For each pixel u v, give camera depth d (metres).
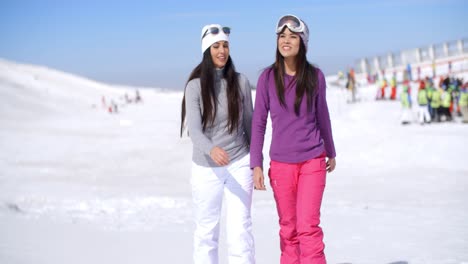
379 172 14.77
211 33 4.02
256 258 5.46
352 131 20.52
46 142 24.56
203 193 4.12
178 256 5.49
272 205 9.67
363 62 57.47
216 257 4.26
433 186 11.95
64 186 13.08
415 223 7.45
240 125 4.13
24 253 5.45
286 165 3.94
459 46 48.22
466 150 16.17
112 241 6.25
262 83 3.97
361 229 7.06
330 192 11.68
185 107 4.17
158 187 13.39
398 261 5.21
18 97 60.19
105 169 17.44
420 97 22.84
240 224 4.05
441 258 5.29
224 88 4.09
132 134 26.84
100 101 84.81
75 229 7.11
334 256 5.51
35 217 8.15
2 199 9.95
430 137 18.08
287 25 3.77
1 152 21.33
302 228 3.85
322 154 3.93
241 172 4.10
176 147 21.30
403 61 53.03
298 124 3.89
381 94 33.53
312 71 3.87
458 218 7.82
